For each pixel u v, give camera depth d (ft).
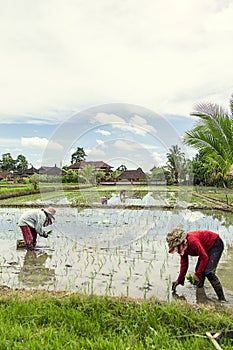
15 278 19.20
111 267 21.21
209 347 10.85
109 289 17.28
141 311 13.12
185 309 13.55
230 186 73.92
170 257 23.53
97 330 12.06
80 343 11.14
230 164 47.60
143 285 17.93
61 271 20.45
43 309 13.80
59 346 10.77
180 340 11.47
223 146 46.39
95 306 13.89
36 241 28.30
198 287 17.54
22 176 197.77
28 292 15.96
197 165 89.61
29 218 25.80
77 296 14.66
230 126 45.68
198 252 16.25
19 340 11.32
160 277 19.26
